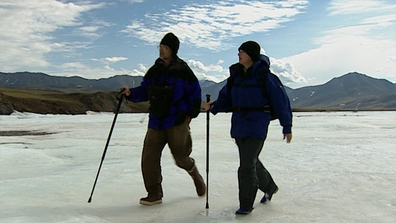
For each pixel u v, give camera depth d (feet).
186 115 15.05
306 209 14.37
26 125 88.99
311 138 48.03
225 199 15.99
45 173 23.18
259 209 14.39
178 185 18.89
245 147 13.74
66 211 13.67
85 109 298.15
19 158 30.27
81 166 26.08
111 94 336.70
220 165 25.48
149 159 15.07
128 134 57.16
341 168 23.70
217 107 14.78
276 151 33.68
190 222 12.72
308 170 23.12
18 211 13.53
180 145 15.10
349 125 82.07
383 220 12.86
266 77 13.61
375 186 18.31
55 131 65.62
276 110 13.55
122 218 13.11
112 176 21.56
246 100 13.70
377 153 31.55
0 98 213.87
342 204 15.06
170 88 14.58
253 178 13.75
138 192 17.31
